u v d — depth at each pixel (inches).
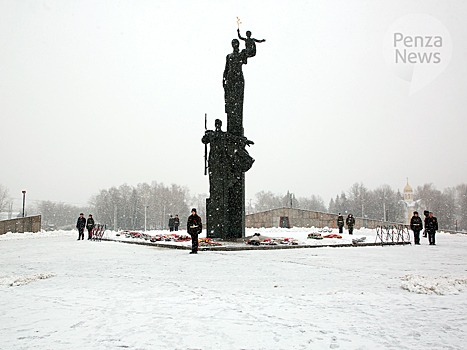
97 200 4677.7
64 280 399.2
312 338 215.2
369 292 336.2
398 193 4808.1
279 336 218.4
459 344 205.6
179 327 234.1
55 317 256.4
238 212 914.7
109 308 279.3
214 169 922.1
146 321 246.2
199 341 210.4
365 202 4579.2
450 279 383.9
